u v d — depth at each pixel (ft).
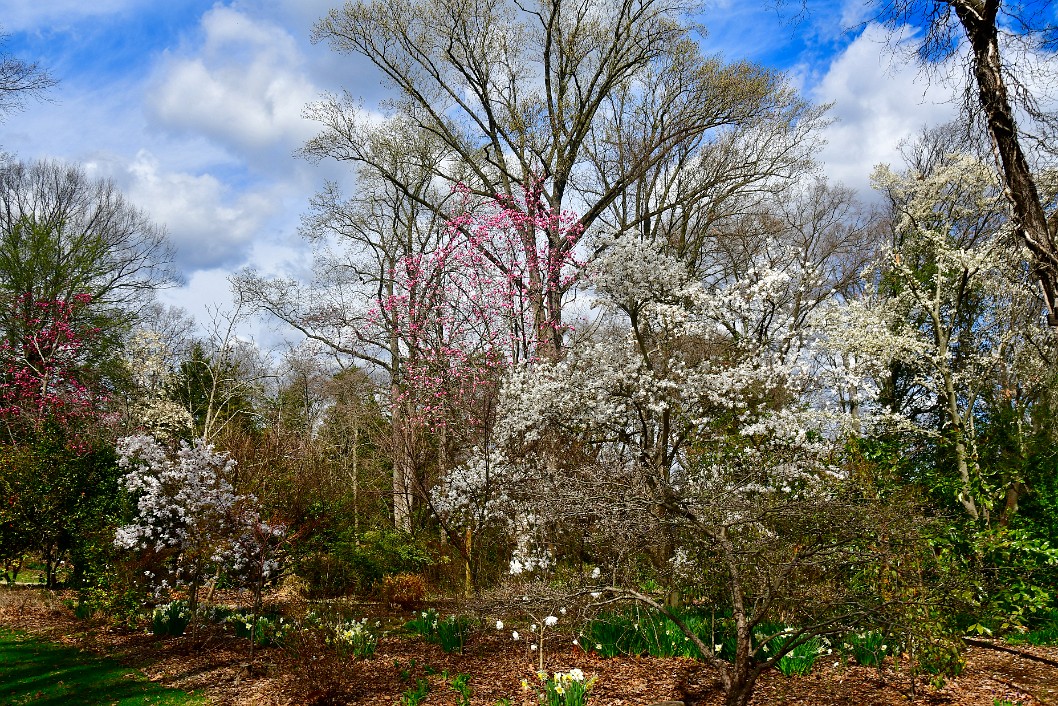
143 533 30.25
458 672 22.50
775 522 18.70
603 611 22.75
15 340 65.51
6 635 29.04
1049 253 15.51
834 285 53.06
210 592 38.47
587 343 33.37
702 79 48.14
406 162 59.21
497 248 40.86
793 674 20.34
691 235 56.65
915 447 36.83
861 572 19.01
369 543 41.24
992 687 18.93
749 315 29.76
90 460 36.04
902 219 42.34
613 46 49.98
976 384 36.42
